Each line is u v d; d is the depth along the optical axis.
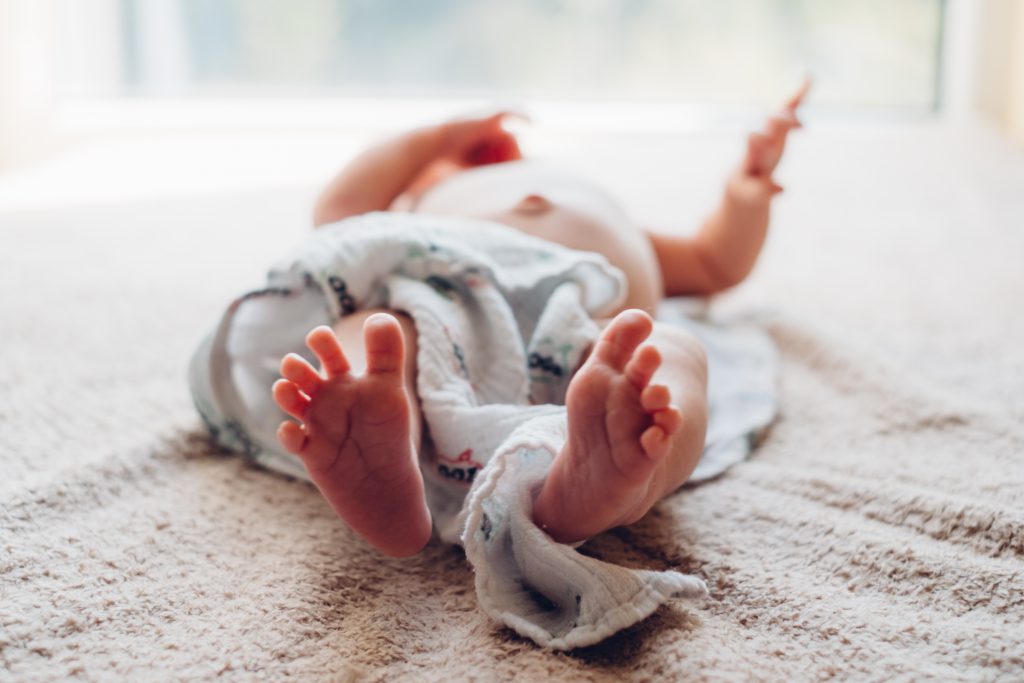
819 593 0.72
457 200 1.14
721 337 1.27
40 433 0.97
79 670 0.64
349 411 0.64
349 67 2.98
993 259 1.63
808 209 2.01
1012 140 2.63
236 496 0.88
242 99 2.91
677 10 2.97
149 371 1.15
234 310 0.93
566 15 2.97
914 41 2.91
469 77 3.01
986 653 0.64
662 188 2.18
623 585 0.67
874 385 1.10
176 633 0.69
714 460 0.95
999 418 1.00
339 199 1.20
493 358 0.87
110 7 2.78
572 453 0.66
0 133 2.34
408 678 0.65
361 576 0.77
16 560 0.75
